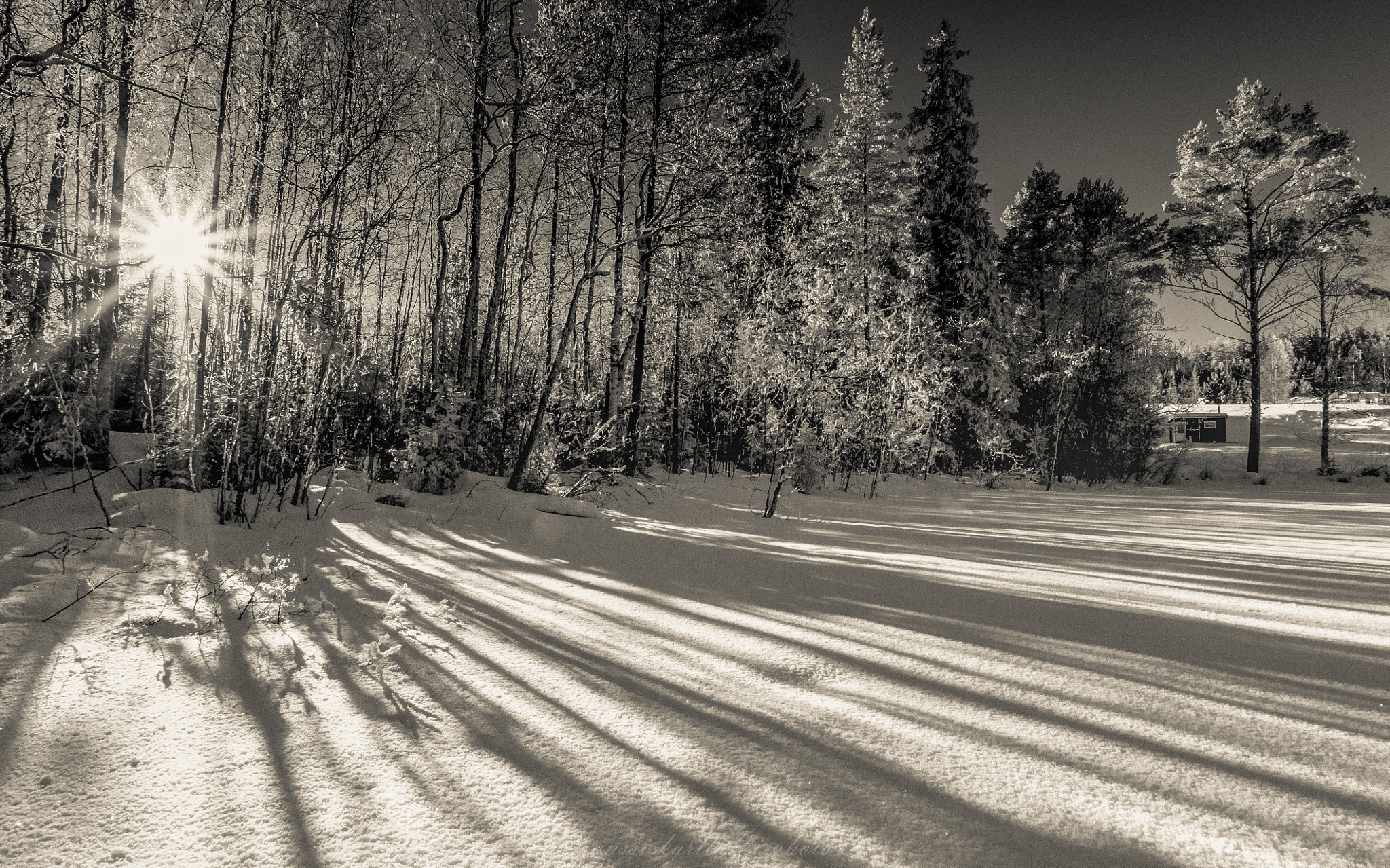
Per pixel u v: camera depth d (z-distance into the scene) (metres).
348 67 7.72
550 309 10.68
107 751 1.91
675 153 10.80
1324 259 25.89
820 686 2.59
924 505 12.90
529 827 1.59
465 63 8.77
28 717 2.08
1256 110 26.52
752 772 1.88
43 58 5.64
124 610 3.16
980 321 21.64
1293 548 7.33
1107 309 25.45
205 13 6.94
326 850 1.49
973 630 3.43
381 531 6.19
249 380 6.46
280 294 6.62
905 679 2.68
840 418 12.76
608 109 10.37
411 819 1.62
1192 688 2.59
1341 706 2.41
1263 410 44.19
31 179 8.27
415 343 12.59
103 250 7.16
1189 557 6.36
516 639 3.15
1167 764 1.94
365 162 8.16
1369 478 24.52
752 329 13.88
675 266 13.34
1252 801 1.73
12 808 1.60
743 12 13.01
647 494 10.85
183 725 2.09
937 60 23.97
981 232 24.05
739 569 5.12
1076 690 2.58
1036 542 7.46
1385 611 3.99
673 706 2.37
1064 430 24.17
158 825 1.57
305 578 4.25
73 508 5.39
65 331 6.43
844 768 1.91
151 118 8.71
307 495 6.49
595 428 10.84
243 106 7.50
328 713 2.23
